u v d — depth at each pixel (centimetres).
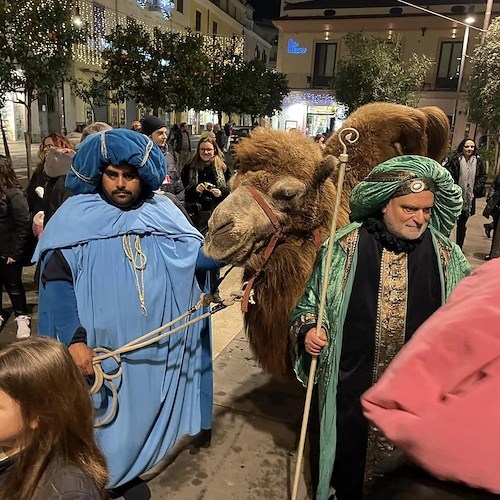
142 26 1465
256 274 257
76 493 126
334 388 205
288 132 276
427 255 200
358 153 287
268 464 284
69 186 222
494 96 1560
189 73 1452
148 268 219
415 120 291
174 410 247
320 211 267
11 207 419
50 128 2511
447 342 71
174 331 223
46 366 127
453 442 65
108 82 1514
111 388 213
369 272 200
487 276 80
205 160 562
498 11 2653
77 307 209
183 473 275
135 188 217
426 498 76
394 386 72
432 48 2803
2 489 128
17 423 126
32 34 875
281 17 3025
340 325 202
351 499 216
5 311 487
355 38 2231
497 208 716
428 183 188
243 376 379
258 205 253
